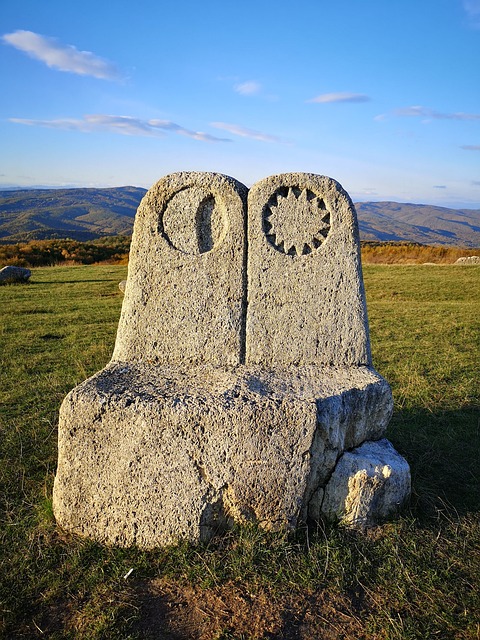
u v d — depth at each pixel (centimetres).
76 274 1096
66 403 178
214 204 219
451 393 326
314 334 217
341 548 174
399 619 146
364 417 202
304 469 176
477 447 253
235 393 183
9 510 196
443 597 155
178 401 176
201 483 173
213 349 215
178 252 216
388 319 573
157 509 175
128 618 146
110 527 177
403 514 193
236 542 175
